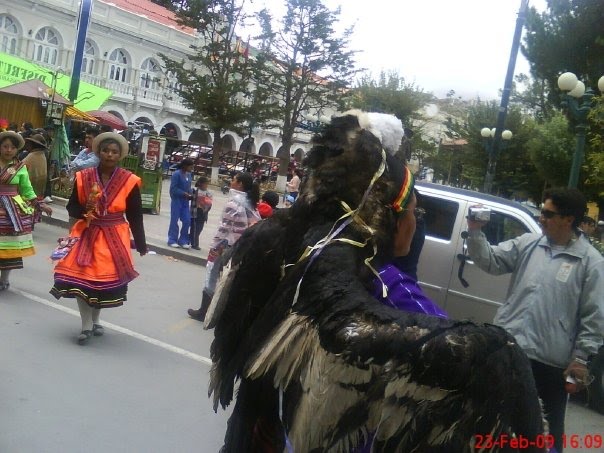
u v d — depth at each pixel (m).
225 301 1.64
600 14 20.83
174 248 11.91
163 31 43.44
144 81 43.59
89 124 23.36
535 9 22.31
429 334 1.16
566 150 21.73
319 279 1.35
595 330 3.55
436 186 6.92
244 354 1.49
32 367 5.04
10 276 7.88
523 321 3.69
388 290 1.46
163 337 6.46
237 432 1.58
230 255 1.69
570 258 3.67
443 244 6.61
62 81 22.33
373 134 1.56
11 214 7.02
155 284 9.04
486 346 1.16
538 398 1.23
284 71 39.44
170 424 4.42
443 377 1.14
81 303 5.76
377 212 1.49
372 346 1.19
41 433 3.99
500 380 1.15
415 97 38.91
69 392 4.68
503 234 6.59
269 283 1.57
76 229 5.71
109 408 4.52
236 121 36.16
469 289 6.46
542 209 3.76
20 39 36.41
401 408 1.17
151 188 16.09
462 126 36.66
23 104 18.39
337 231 1.45
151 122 44.59
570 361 3.62
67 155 15.55
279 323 1.38
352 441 1.21
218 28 38.75
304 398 1.26
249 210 7.08
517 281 3.84
